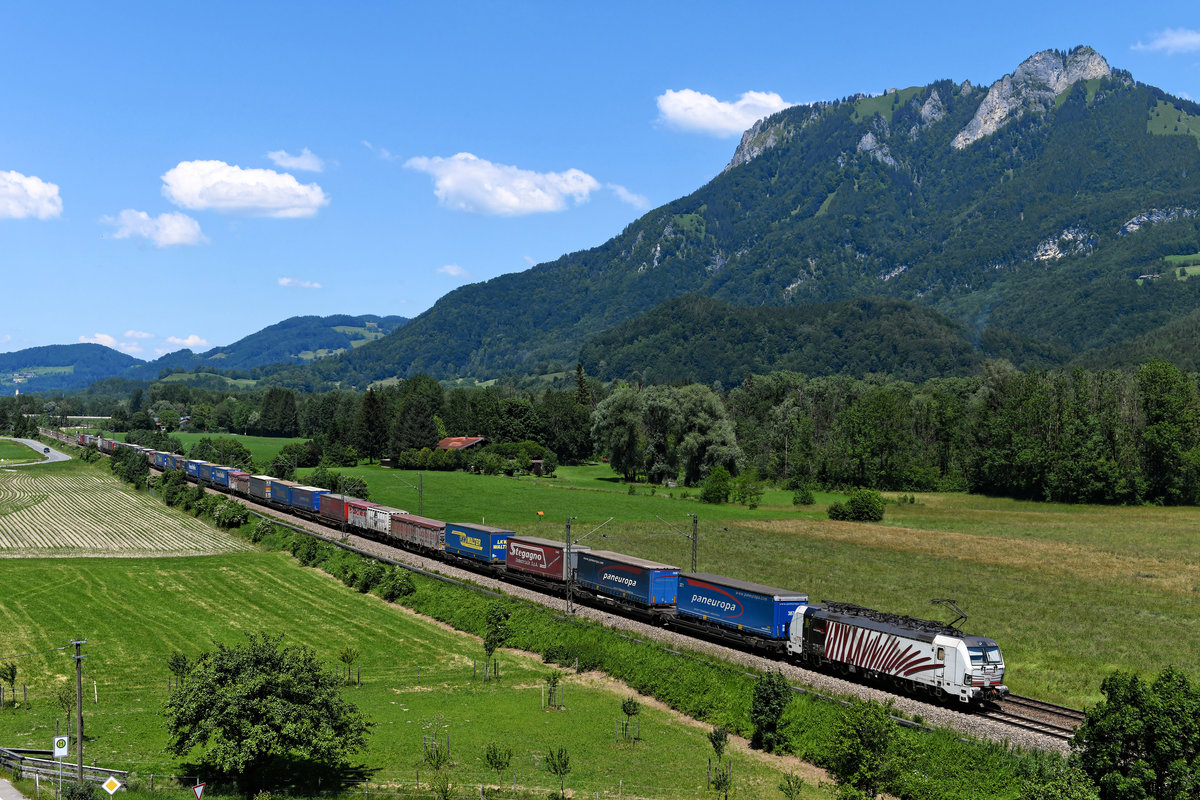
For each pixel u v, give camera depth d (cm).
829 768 3800
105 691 5031
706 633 5453
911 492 15400
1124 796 2902
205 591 7500
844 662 4569
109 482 15275
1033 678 4719
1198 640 5519
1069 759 3155
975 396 19888
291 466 15225
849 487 15575
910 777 3441
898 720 3897
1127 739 2958
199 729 3531
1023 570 8106
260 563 8694
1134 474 13288
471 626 6469
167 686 5138
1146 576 7812
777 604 4966
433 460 17762
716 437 15388
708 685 4753
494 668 5444
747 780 3738
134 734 4303
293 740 3556
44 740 4175
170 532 10469
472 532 7769
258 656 3741
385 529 9156
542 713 4681
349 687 5141
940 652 4119
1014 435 14325
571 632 5875
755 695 4259
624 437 16325
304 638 6184
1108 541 9994
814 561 8550
